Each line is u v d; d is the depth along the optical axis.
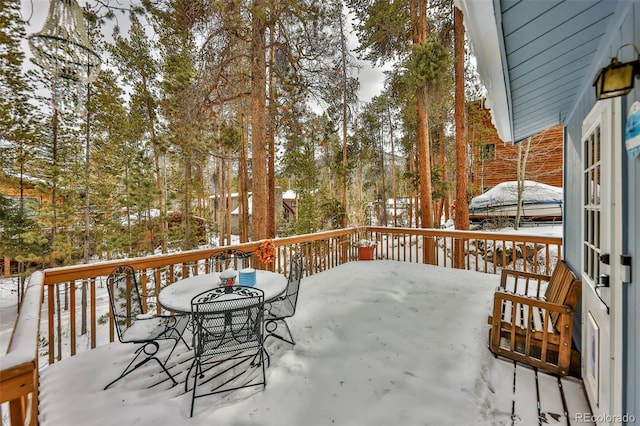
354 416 1.65
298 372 2.07
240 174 12.16
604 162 1.59
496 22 1.40
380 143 15.20
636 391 1.15
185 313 1.87
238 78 5.55
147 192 10.08
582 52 1.77
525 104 2.77
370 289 4.02
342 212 10.19
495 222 9.14
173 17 3.98
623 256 1.24
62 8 1.65
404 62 6.81
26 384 0.95
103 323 7.84
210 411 1.71
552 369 2.06
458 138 7.20
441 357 2.24
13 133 7.86
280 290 2.28
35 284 2.01
